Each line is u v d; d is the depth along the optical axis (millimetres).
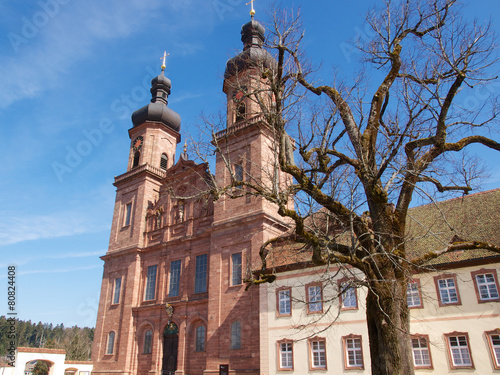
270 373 30641
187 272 44094
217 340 37312
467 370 24000
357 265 13164
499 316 24047
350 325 28125
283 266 32562
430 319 25969
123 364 44812
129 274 49531
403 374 12070
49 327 173125
